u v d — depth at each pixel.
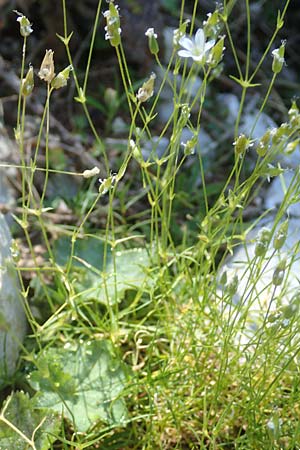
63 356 0.39
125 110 0.57
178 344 0.40
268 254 0.45
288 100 0.62
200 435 0.38
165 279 0.39
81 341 0.40
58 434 0.37
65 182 0.51
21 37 0.61
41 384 0.38
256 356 0.35
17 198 0.49
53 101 0.57
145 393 0.39
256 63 0.64
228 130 0.56
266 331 0.35
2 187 0.47
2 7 0.57
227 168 0.55
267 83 0.62
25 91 0.33
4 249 0.41
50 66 0.32
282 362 0.38
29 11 0.60
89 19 0.60
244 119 0.58
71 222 0.47
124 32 0.58
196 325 0.38
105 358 0.39
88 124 0.56
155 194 0.38
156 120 0.57
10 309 0.39
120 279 0.43
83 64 0.60
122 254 0.45
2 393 0.39
